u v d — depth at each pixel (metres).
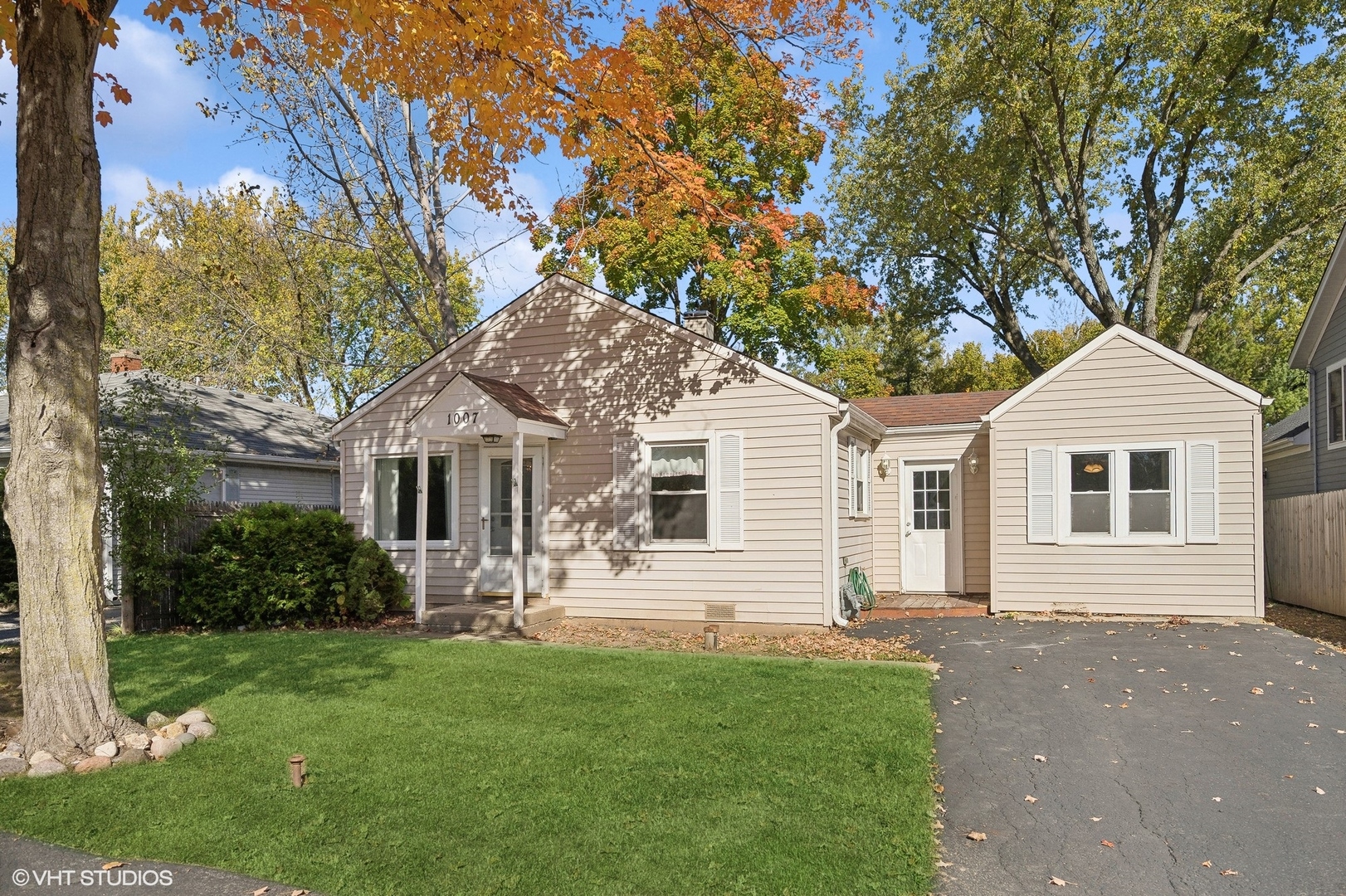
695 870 4.71
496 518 14.48
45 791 5.89
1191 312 26.73
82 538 6.72
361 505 15.30
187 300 25.38
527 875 4.66
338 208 21.30
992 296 32.12
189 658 10.55
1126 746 7.01
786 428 12.98
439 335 29.14
